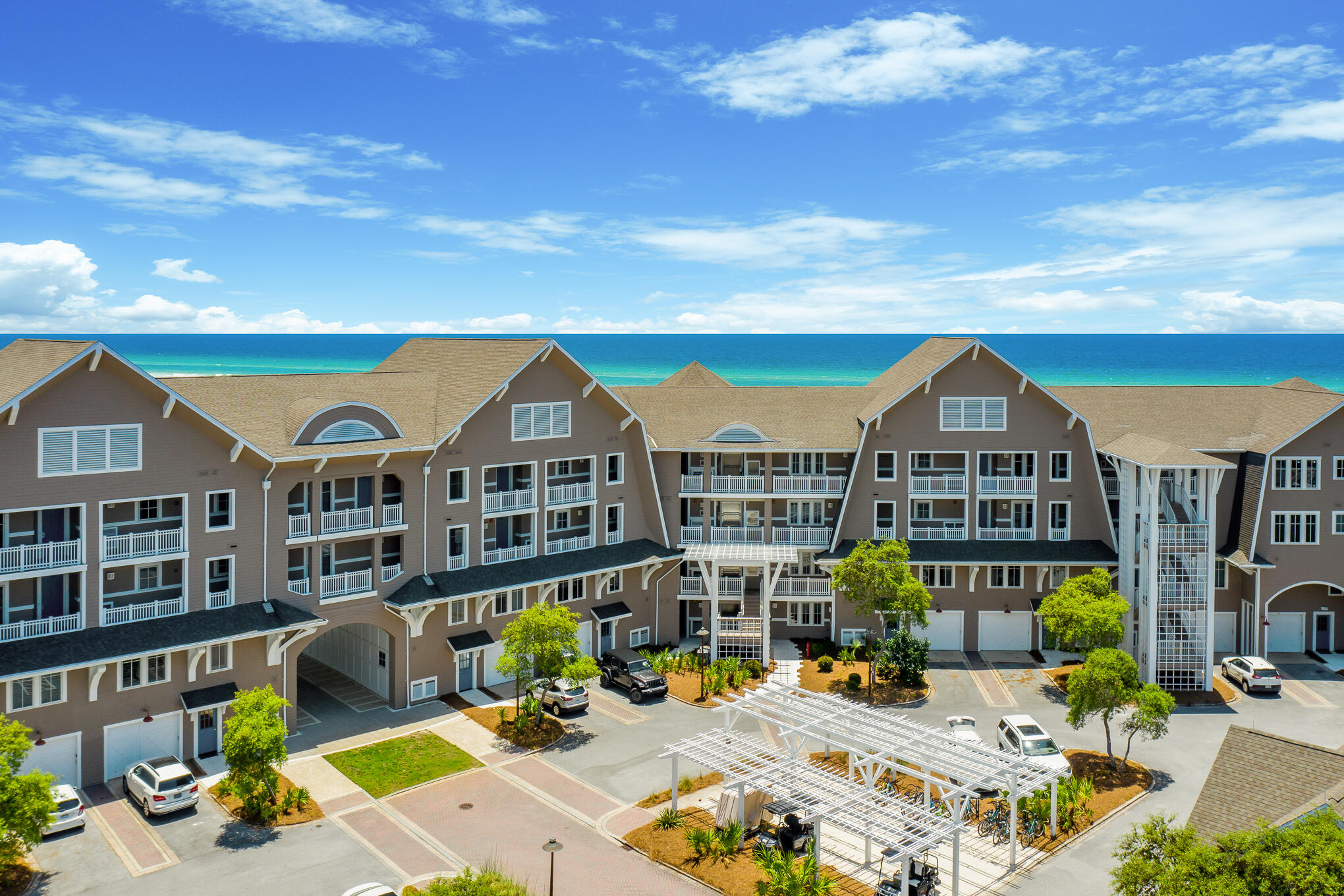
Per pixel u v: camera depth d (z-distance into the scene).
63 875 30.00
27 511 35.06
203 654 38.28
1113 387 61.31
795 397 60.09
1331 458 51.03
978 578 54.62
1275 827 20.94
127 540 36.59
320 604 42.06
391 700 45.47
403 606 43.47
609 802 35.75
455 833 33.19
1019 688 48.56
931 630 55.09
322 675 50.16
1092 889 29.77
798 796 30.91
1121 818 34.62
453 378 50.41
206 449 38.41
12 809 27.16
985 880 30.38
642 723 43.94
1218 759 26.30
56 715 34.84
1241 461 53.84
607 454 53.72
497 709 45.06
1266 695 47.50
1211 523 47.31
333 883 29.70
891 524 55.34
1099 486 53.84
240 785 33.62
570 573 49.44
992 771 30.42
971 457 54.56
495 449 48.38
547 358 50.31
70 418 34.78
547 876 30.36
